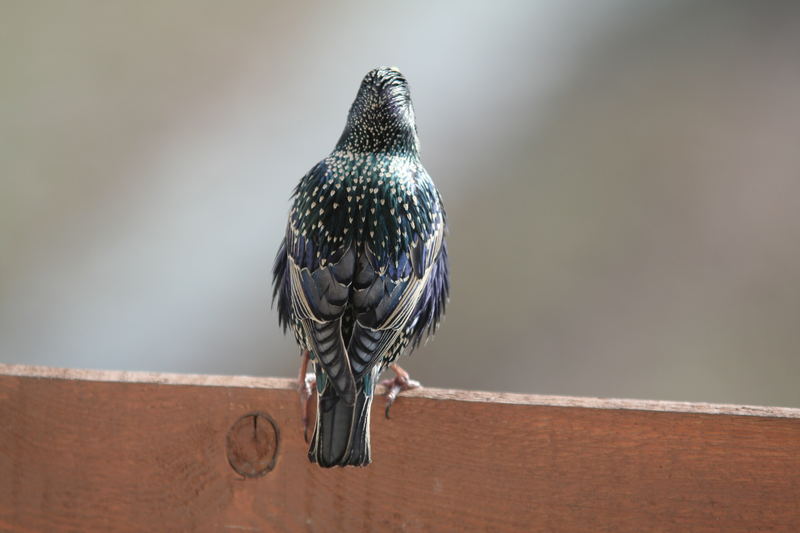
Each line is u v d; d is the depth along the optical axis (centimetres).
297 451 519
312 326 527
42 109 1259
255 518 520
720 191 1322
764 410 504
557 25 1382
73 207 1242
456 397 518
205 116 1285
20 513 527
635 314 1252
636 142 1353
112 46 1275
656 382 1196
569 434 510
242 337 1237
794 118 1361
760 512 501
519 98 1362
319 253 548
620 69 1388
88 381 526
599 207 1316
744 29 1412
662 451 505
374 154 584
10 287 1207
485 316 1256
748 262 1279
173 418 523
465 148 1345
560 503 511
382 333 530
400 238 556
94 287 1227
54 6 1266
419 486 518
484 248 1296
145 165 1265
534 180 1335
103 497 525
